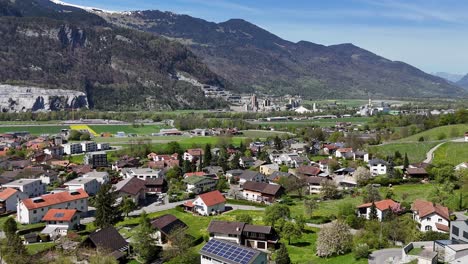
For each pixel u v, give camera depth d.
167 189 183.88
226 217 138.00
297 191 173.25
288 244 111.62
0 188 160.12
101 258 91.56
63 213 128.75
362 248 91.88
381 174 192.00
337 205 149.75
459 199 136.88
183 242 102.88
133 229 124.25
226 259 84.12
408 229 106.44
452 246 83.81
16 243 99.75
